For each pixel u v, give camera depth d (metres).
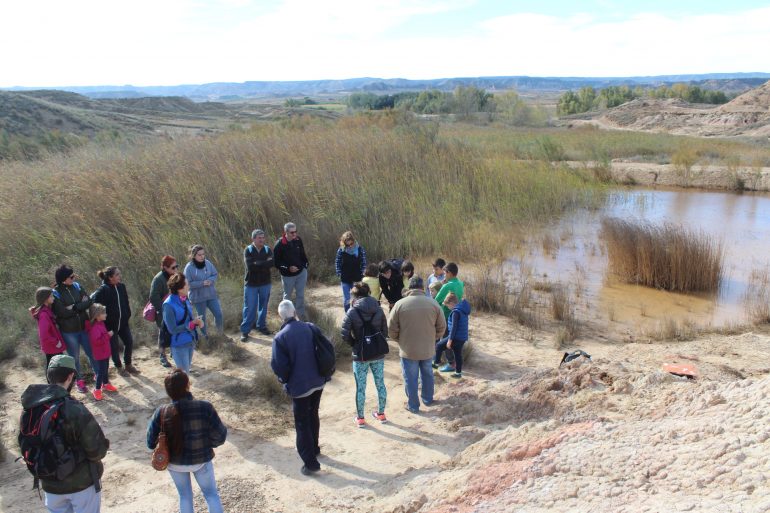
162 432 4.28
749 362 7.72
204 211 12.91
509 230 15.66
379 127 22.64
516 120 61.66
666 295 11.42
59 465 3.76
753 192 24.34
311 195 14.42
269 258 8.83
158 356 8.43
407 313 6.48
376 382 6.43
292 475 5.47
